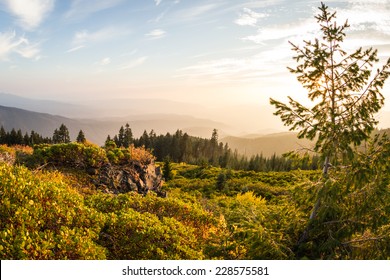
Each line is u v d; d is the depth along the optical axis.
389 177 5.53
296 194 6.38
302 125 6.22
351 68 5.96
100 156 14.40
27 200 5.61
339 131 5.88
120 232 6.62
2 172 6.01
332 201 5.79
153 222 7.29
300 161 6.54
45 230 5.24
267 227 6.46
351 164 5.84
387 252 5.52
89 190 11.78
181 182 44.56
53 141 95.62
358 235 6.11
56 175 11.78
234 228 6.64
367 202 5.65
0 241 4.68
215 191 36.50
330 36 6.02
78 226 6.04
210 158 119.88
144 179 15.99
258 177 45.62
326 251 6.08
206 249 6.59
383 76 5.81
